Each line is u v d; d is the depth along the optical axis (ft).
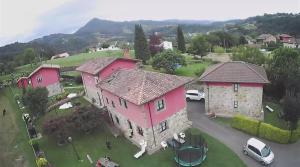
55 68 189.06
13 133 137.69
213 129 119.34
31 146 119.24
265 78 119.44
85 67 161.68
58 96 178.09
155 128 107.55
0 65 303.07
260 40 514.68
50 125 115.55
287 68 139.74
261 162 91.86
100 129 129.39
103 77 145.07
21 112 163.73
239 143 106.42
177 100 115.44
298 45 433.89
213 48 335.67
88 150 112.47
